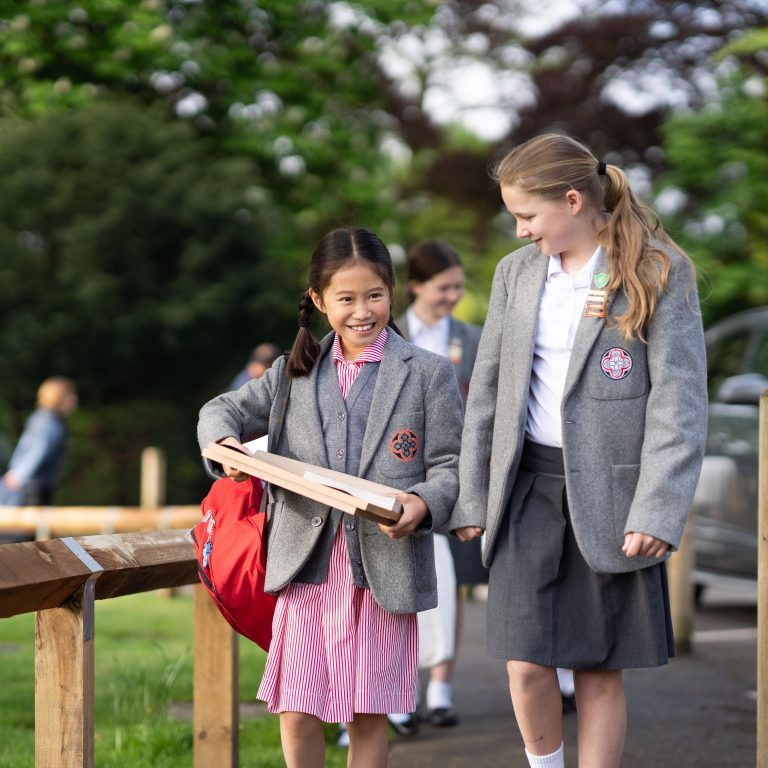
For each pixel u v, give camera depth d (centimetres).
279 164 2378
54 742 311
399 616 352
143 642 745
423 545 351
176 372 2264
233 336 2264
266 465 329
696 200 1959
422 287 567
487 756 504
